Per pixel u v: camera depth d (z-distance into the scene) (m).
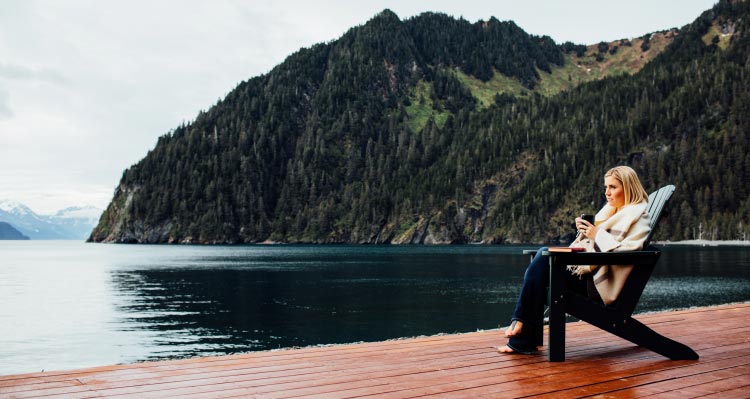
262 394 3.47
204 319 27.80
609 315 4.32
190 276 56.12
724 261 75.88
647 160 173.12
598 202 165.62
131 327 25.41
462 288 42.47
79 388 3.62
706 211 154.88
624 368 4.18
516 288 42.16
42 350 20.48
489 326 25.03
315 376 3.97
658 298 34.88
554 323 4.36
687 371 4.07
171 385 3.71
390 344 5.26
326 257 101.56
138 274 58.78
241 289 42.84
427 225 190.00
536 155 193.38
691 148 173.12
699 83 197.75
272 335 23.52
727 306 7.90
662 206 4.37
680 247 133.62
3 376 3.94
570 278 4.61
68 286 45.50
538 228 169.12
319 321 26.97
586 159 180.75
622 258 4.18
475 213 187.12
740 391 3.52
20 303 34.12
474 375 3.98
